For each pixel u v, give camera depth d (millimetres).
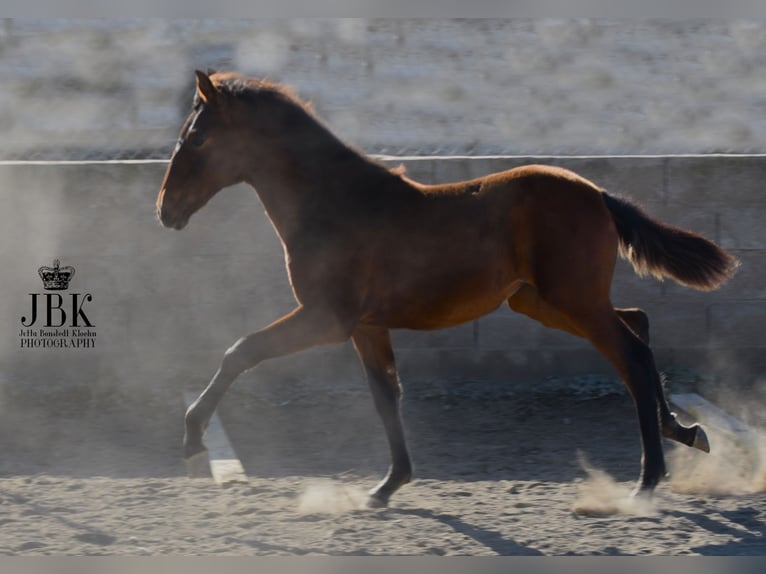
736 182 12297
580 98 15398
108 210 12016
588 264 8047
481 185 8266
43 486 8695
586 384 12062
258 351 7922
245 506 8109
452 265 8078
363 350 8570
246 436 10555
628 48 16500
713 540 7230
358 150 8422
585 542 7191
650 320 12406
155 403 11453
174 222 8352
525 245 8125
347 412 11312
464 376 12352
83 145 13984
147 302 12109
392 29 16188
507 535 7363
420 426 10867
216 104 8180
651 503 7949
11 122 14234
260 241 12125
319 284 8094
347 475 9250
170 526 7539
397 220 8109
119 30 15758
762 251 12359
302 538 7277
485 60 15859
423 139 14188
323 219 8148
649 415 8031
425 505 8227
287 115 8297
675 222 12305
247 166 8312
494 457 9797
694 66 16141
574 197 8102
